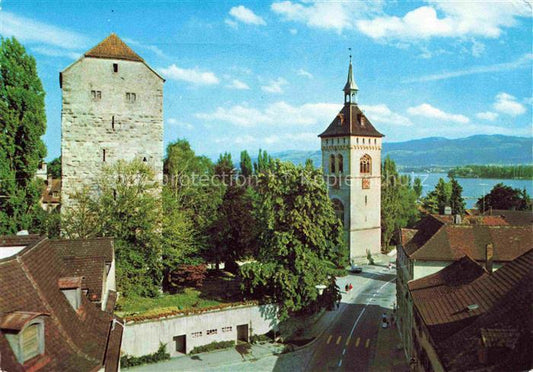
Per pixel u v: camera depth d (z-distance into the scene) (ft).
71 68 157.38
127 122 162.91
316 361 126.11
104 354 53.06
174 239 155.63
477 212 298.56
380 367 120.26
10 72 141.08
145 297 150.30
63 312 54.24
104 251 102.47
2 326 42.09
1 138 137.90
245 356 130.21
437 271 123.13
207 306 143.54
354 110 266.36
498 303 71.61
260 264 143.64
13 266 51.06
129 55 162.91
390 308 177.06
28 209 146.61
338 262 231.50
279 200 142.72
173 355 131.03
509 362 55.42
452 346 68.64
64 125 157.38
